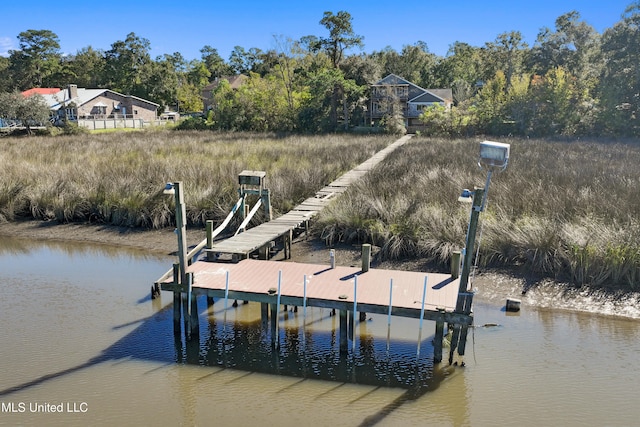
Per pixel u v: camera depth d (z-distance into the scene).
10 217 17.08
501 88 59.75
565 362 7.74
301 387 7.29
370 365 7.84
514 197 13.93
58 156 25.31
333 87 52.19
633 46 41.78
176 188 8.44
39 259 13.38
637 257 10.14
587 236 10.92
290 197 16.31
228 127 54.53
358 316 9.37
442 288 8.47
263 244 10.95
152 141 34.38
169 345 8.54
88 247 14.34
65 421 6.50
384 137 41.53
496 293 10.30
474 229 7.23
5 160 23.19
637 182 15.06
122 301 10.38
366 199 14.66
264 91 57.28
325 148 28.73
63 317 9.59
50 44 89.62
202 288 8.58
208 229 10.47
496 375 7.46
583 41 64.75
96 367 7.82
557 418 6.45
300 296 8.13
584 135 41.41
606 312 9.37
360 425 6.41
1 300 10.45
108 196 16.73
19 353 8.21
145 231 15.58
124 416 6.62
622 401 6.75
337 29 69.12
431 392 7.11
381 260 12.30
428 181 16.66
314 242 13.84
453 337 7.71
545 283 10.52
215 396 7.07
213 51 111.69
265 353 8.26
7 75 87.25
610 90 42.25
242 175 13.04
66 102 57.78
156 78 77.69
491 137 40.12
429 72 82.56
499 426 6.33
